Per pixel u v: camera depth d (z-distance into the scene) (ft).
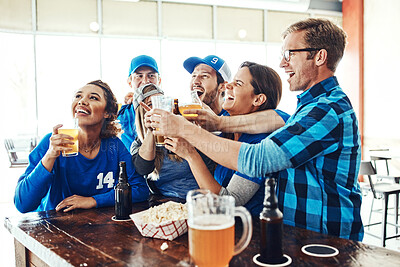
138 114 5.90
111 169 5.70
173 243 3.60
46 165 4.93
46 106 19.52
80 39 19.81
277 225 3.07
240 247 2.83
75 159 5.45
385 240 11.34
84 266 3.10
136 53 20.90
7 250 11.53
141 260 3.19
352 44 23.94
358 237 4.47
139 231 4.03
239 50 23.17
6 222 4.68
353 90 23.94
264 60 23.72
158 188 6.16
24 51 18.98
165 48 21.33
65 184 5.47
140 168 5.47
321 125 4.09
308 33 4.44
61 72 19.65
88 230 4.13
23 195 5.01
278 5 21.79
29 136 19.27
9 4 18.47
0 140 18.81
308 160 4.21
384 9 21.84
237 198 4.75
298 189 4.48
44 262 3.95
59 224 4.40
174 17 21.49
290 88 4.81
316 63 4.49
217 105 8.04
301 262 3.04
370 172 12.10
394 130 21.31
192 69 8.10
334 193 4.35
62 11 19.27
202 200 2.80
